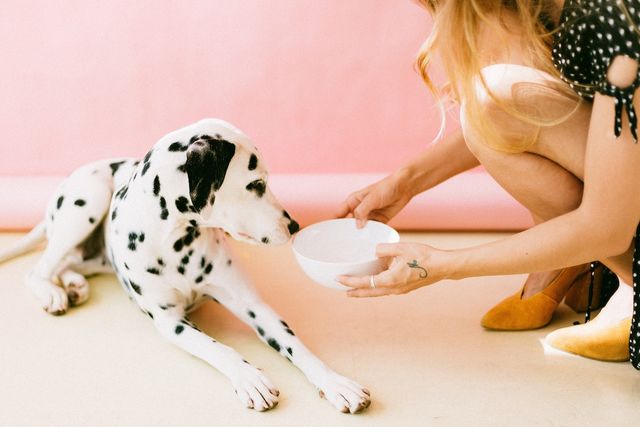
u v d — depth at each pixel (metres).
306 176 2.28
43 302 1.72
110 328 1.66
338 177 2.27
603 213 1.16
